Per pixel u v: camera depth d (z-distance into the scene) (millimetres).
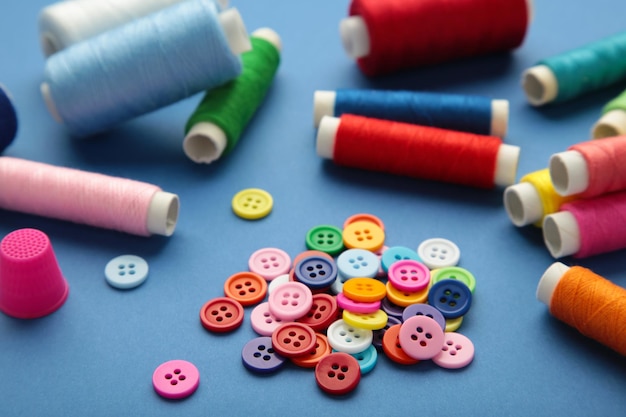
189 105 401
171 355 312
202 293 329
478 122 376
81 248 343
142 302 326
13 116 367
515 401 302
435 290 321
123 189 338
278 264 335
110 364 309
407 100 379
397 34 400
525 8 410
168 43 359
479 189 366
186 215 354
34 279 314
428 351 305
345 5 454
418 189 366
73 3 392
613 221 333
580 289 309
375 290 316
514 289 331
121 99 367
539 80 393
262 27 439
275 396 301
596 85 404
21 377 306
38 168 346
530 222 345
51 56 384
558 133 388
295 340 309
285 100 404
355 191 365
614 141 339
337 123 367
